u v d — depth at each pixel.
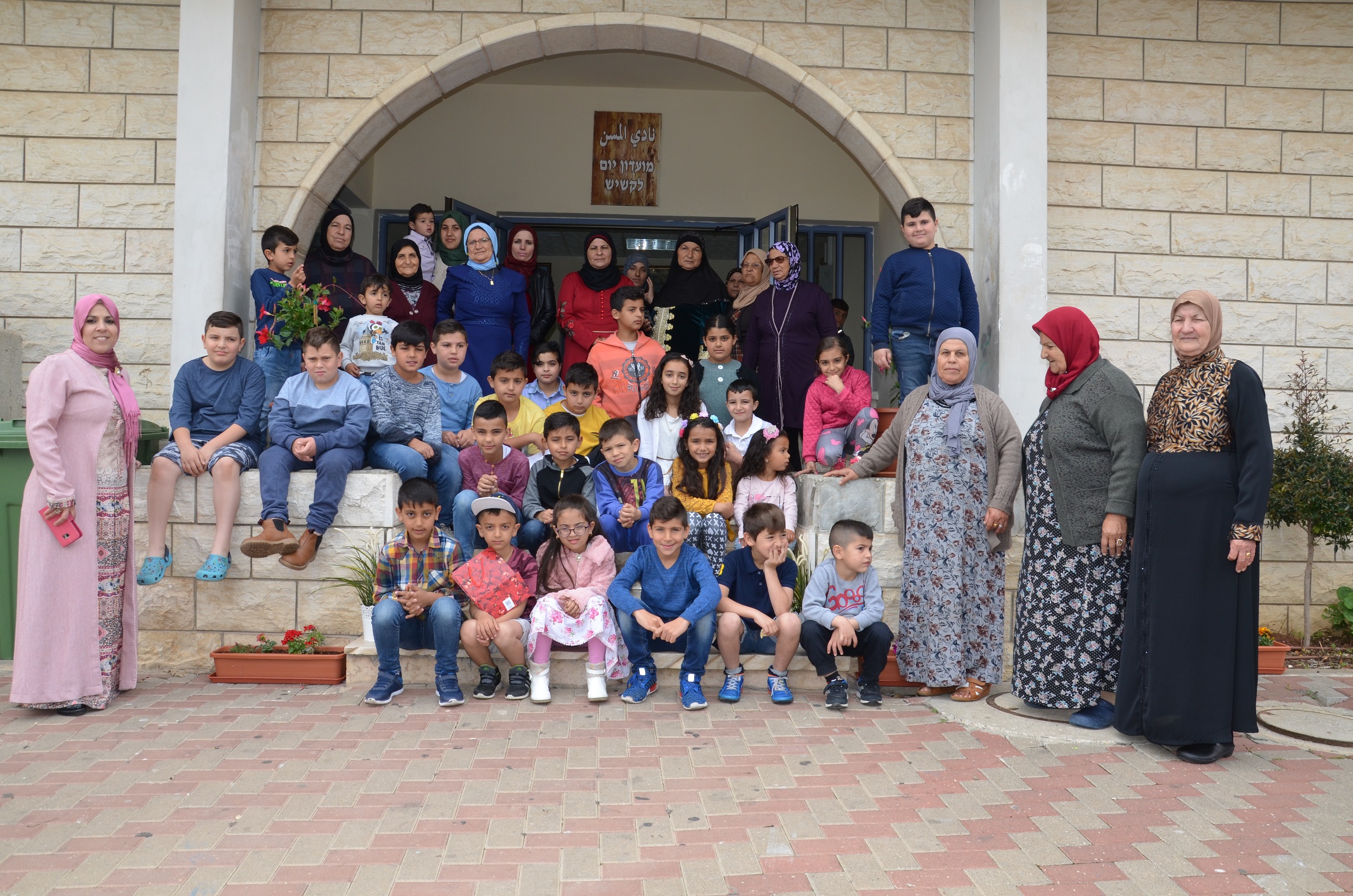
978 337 5.91
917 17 6.28
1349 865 2.82
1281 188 6.31
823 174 9.81
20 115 5.94
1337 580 6.16
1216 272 6.28
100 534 4.20
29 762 3.49
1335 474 5.62
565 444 4.84
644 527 4.88
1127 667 3.87
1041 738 3.94
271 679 4.60
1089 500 4.08
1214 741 3.67
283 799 3.18
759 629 4.69
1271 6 6.30
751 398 5.29
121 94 5.96
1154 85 6.27
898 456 4.77
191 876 2.65
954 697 4.52
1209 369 3.81
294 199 6.05
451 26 6.14
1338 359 6.31
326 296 5.57
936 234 5.95
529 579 4.48
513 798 3.21
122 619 4.36
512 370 5.23
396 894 2.57
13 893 2.54
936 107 6.28
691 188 9.74
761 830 3.00
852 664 4.75
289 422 4.95
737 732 3.97
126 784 3.29
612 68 9.18
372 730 3.90
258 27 6.05
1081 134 6.22
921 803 3.24
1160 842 2.96
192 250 5.64
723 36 6.16
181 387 4.95
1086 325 4.15
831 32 6.23
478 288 6.28
